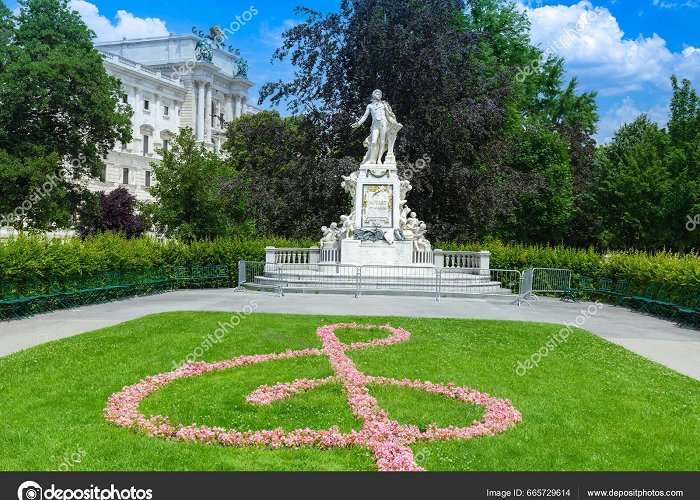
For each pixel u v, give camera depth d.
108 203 53.66
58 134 38.12
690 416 8.19
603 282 24.14
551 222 45.34
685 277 17.98
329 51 36.06
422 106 35.03
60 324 15.21
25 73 34.94
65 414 7.75
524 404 8.48
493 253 28.17
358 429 7.39
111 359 10.75
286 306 18.09
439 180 35.38
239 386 9.10
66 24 38.78
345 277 22.42
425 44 34.25
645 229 37.34
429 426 7.42
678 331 16.16
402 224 24.94
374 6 35.75
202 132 89.94
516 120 42.88
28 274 16.95
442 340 12.81
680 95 36.62
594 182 46.47
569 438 7.24
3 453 6.45
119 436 7.02
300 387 9.07
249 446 6.82
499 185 36.50
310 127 37.28
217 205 44.41
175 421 7.57
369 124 36.53
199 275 26.70
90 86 36.91
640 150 39.47
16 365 10.28
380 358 11.03
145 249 23.78
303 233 37.00
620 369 10.80
